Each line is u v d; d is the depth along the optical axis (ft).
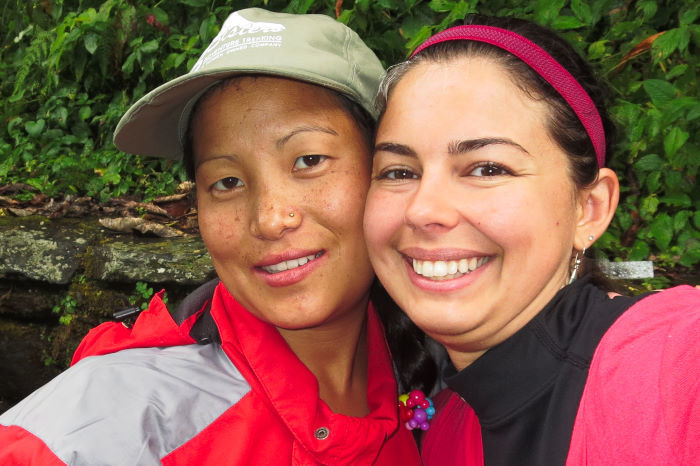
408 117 3.33
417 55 3.54
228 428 3.47
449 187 3.24
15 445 3.13
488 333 3.39
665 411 2.68
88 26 11.40
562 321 3.36
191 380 3.59
